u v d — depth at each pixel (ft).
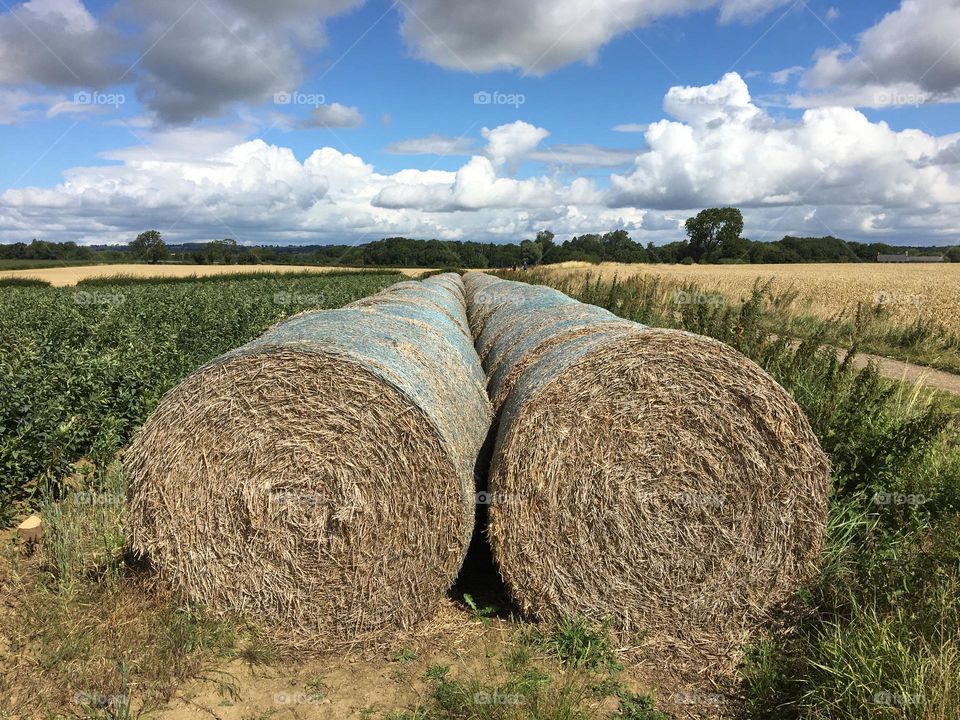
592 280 92.53
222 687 11.12
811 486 12.59
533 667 11.78
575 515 12.83
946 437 19.61
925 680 9.61
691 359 12.78
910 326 50.31
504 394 17.66
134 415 24.90
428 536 12.60
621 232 210.18
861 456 15.87
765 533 12.74
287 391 12.67
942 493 15.07
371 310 22.21
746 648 12.27
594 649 12.18
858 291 78.48
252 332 41.73
